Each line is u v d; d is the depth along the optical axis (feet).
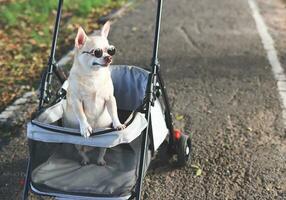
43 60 12.50
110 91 6.64
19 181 7.82
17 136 8.90
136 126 6.26
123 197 6.21
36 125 6.24
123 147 6.50
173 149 7.86
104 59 6.28
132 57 12.18
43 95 6.91
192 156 8.21
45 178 6.35
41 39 13.98
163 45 12.95
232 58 11.83
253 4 17.30
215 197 7.39
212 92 10.16
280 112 9.37
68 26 15.17
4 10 16.28
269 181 7.65
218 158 8.15
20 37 14.25
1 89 10.68
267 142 8.51
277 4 17.42
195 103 9.76
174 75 10.93
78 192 6.26
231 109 9.52
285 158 8.11
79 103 6.51
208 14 15.96
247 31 13.97
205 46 12.75
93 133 6.15
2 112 9.65
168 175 7.81
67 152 6.51
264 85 10.36
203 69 11.21
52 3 17.04
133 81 7.48
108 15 16.31
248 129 8.87
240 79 10.65
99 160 6.48
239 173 7.82
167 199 7.38
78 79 6.45
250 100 9.82
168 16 15.85
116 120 6.66
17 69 11.89
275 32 13.85
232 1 17.79
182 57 12.01
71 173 6.42
